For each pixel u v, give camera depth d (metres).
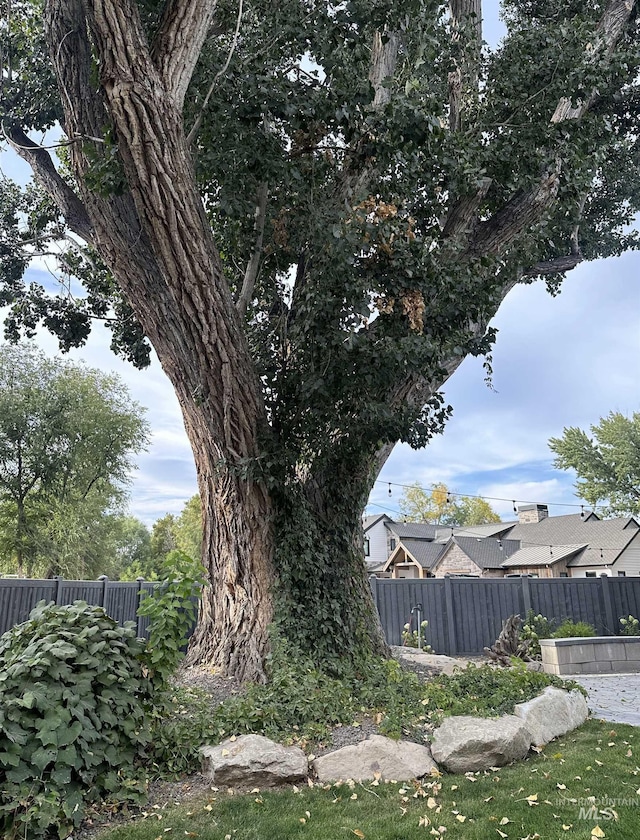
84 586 11.35
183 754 4.34
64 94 6.32
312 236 6.23
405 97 5.68
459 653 12.75
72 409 26.00
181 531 49.06
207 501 6.85
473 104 7.69
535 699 5.56
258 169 5.95
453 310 6.54
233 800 3.84
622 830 3.30
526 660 10.61
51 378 26.03
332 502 7.02
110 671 4.06
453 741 4.56
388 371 5.83
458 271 6.54
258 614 6.22
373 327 6.39
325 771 4.26
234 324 5.93
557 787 4.02
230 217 6.69
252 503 6.35
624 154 10.78
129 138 4.90
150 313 6.57
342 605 6.68
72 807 3.39
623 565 25.23
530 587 13.22
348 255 5.60
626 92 10.14
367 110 6.12
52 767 3.46
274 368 6.46
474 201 7.82
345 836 3.33
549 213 7.70
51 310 11.24
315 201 6.69
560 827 3.37
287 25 6.02
